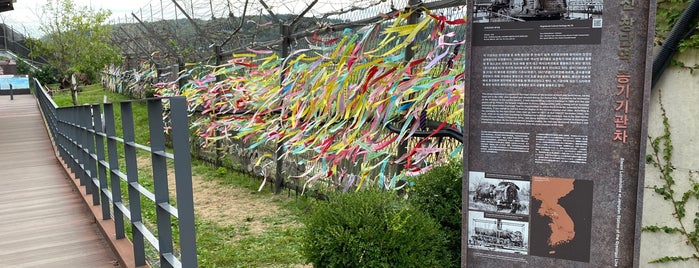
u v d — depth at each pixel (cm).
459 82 380
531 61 239
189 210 261
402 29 407
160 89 1423
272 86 683
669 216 298
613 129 230
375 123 461
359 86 473
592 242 240
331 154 543
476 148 255
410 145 492
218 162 1002
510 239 254
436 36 396
